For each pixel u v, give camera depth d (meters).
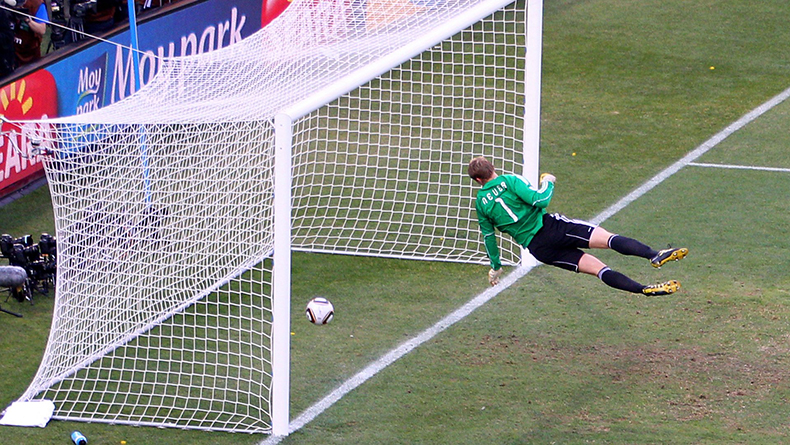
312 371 31.47
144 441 28.16
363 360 32.06
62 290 32.62
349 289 37.09
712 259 37.94
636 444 26.89
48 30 49.25
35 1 44.25
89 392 30.62
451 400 29.56
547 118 53.66
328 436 28.00
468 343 32.88
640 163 47.94
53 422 29.16
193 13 52.94
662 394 29.33
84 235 33.31
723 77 58.84
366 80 31.66
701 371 30.44
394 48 37.28
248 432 28.48
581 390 29.77
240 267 34.22
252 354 32.56
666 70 60.09
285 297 27.95
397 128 49.03
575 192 44.75
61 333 32.19
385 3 42.84
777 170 46.34
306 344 33.16
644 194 44.28
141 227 33.88
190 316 34.72
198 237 35.06
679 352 31.59
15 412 29.33
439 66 56.12
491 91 53.56
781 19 67.44
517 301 35.69
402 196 43.84
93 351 32.38
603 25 67.38
